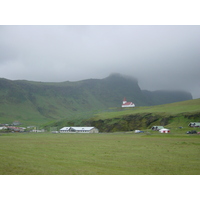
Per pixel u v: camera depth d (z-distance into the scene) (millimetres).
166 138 81062
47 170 26828
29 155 38500
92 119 199375
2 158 34938
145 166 29250
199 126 129625
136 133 126000
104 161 32531
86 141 71875
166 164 30500
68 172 26078
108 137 94938
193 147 50406
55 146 54750
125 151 44156
